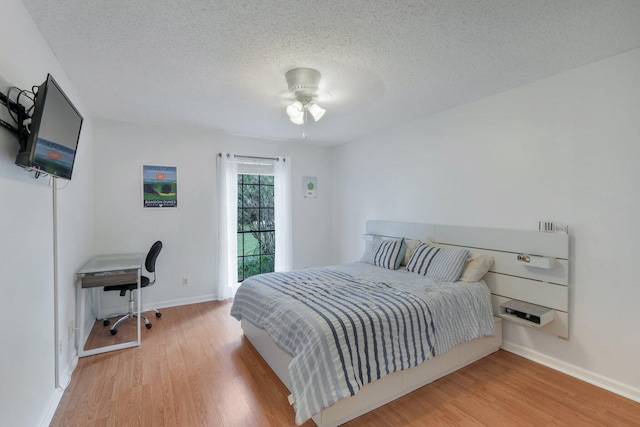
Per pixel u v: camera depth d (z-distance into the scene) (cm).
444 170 344
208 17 170
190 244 420
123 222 379
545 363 260
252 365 259
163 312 387
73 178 269
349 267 358
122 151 377
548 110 255
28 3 158
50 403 195
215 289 438
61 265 225
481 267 286
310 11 165
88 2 157
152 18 171
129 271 297
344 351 188
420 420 193
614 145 221
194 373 246
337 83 262
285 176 483
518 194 277
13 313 147
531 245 264
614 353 222
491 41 197
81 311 277
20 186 157
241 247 477
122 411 200
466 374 246
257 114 349
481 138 305
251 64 227
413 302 230
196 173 423
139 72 240
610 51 213
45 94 149
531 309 251
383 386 205
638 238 211
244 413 199
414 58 219
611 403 209
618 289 220
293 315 212
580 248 238
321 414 179
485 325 268
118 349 287
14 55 151
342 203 518
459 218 328
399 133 401
